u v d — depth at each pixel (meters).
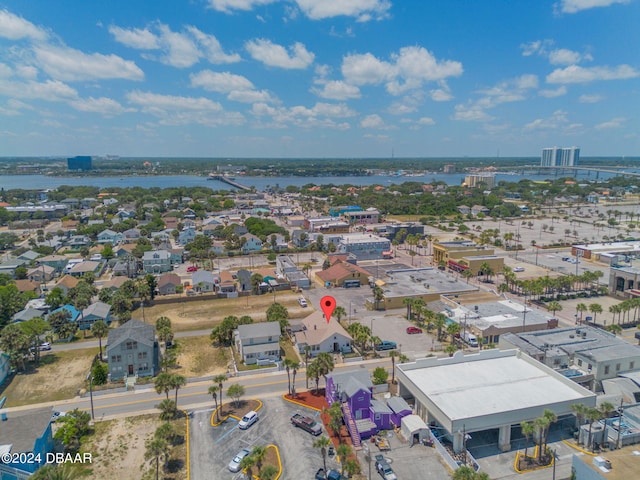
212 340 86.44
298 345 82.31
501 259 136.12
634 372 68.75
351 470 46.78
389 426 58.69
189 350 82.81
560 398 56.53
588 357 68.38
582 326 84.00
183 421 59.53
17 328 76.75
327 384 64.19
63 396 66.62
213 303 110.25
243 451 52.06
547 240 187.38
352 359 78.31
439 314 87.81
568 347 73.19
